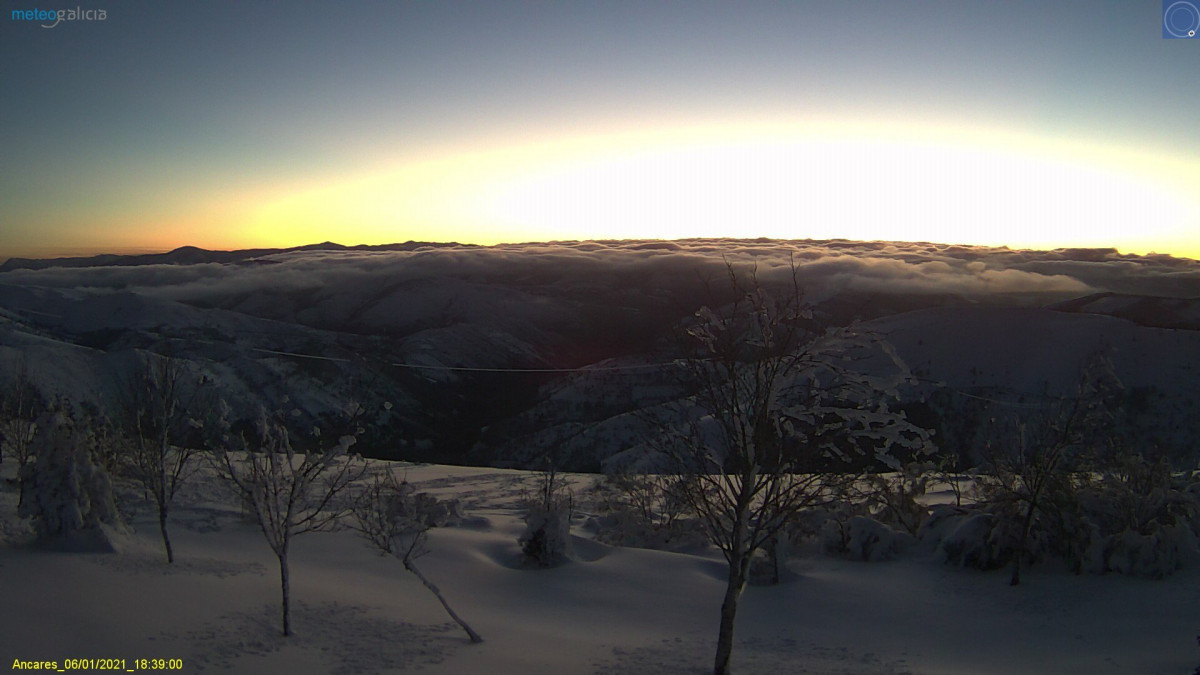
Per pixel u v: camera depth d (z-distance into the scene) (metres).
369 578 16.62
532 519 18.72
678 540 20.75
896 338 101.50
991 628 13.54
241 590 14.05
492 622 14.02
